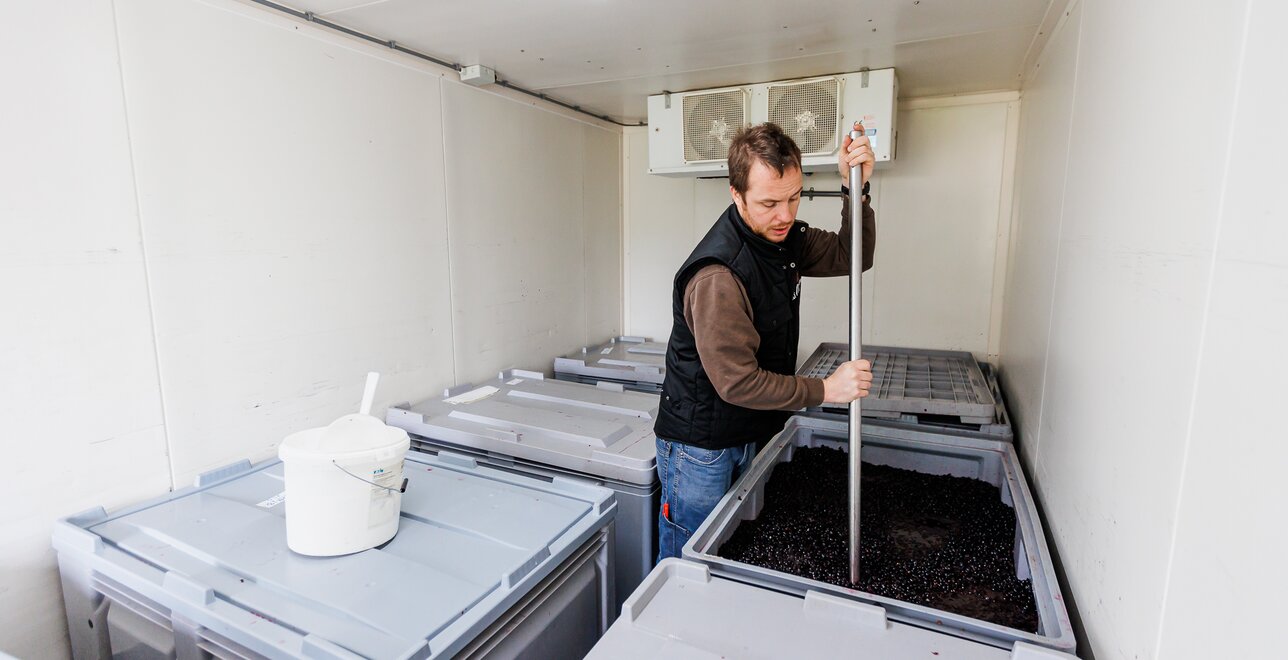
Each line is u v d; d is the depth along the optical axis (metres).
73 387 1.37
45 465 1.33
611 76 2.46
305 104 1.81
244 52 1.65
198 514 1.41
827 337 3.13
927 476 1.89
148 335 1.49
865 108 2.33
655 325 3.54
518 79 2.53
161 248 1.50
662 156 2.71
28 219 1.28
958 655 0.93
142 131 1.45
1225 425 0.60
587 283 3.25
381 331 2.09
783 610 1.04
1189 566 0.67
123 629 1.25
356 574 1.16
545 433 1.93
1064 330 1.35
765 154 1.20
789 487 1.82
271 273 1.75
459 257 2.40
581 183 3.15
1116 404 0.95
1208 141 0.67
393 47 2.05
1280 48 0.53
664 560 1.17
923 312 2.93
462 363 2.45
